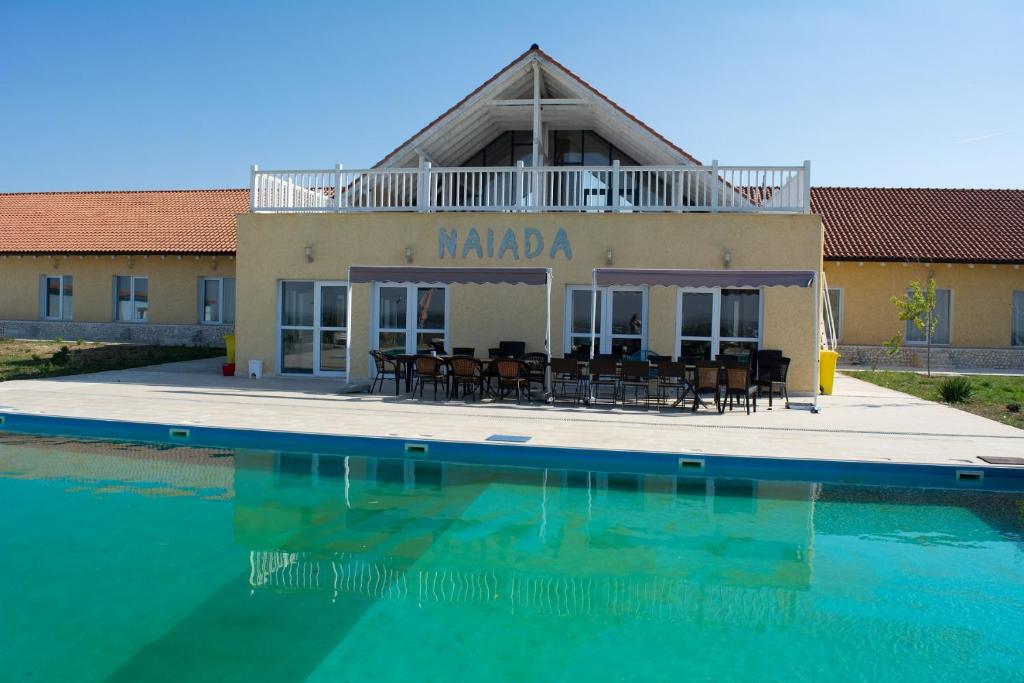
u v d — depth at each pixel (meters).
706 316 15.80
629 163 19.81
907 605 5.69
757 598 5.76
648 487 8.74
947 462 8.98
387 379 16.64
